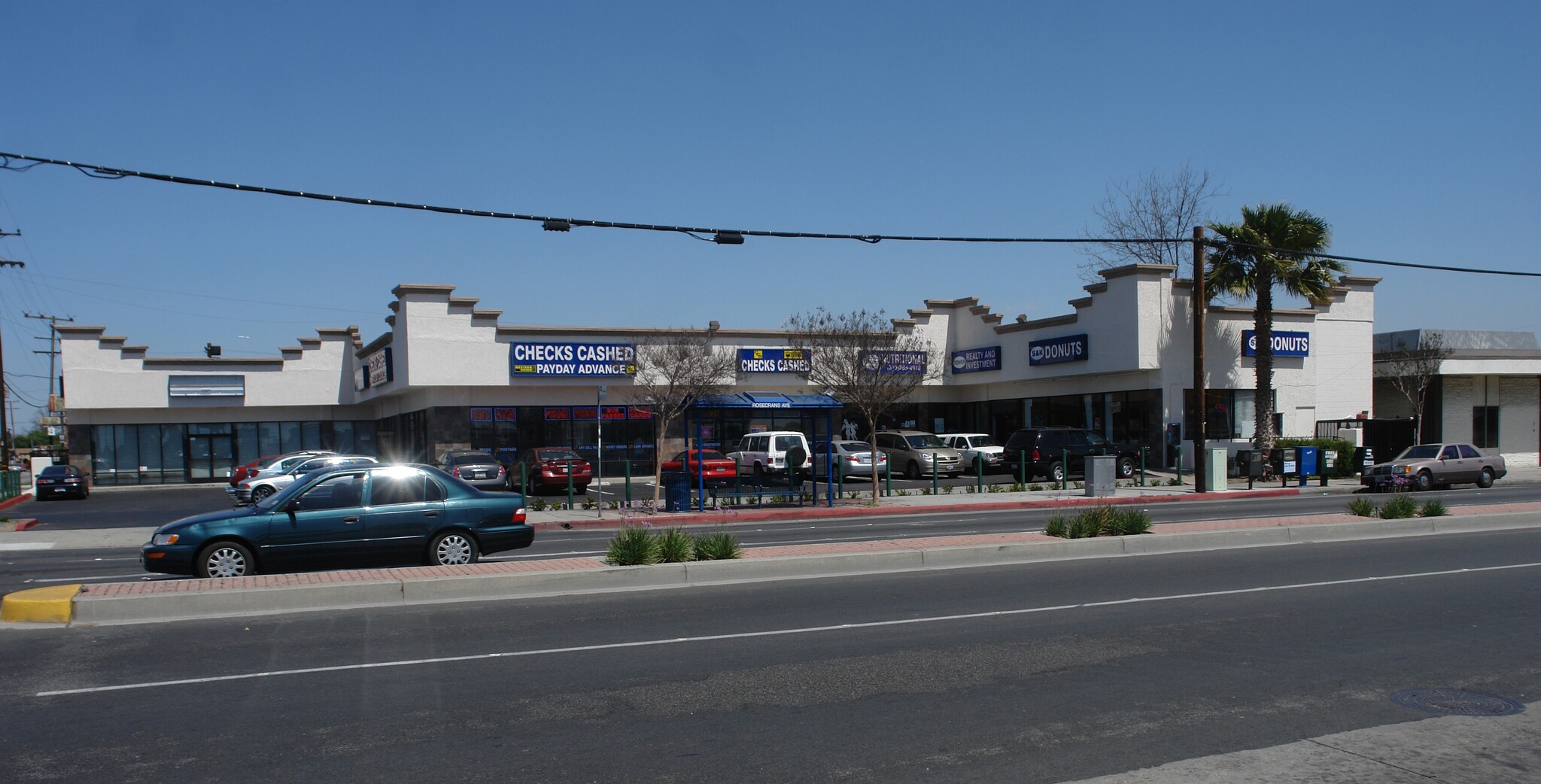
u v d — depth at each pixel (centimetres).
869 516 2492
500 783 574
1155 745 637
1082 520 1617
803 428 3462
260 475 2994
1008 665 843
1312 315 3766
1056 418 3900
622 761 609
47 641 941
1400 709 715
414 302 3475
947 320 4344
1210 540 1608
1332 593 1182
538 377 3559
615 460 3725
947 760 610
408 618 1041
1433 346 4094
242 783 573
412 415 3969
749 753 623
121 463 4512
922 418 4334
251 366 4600
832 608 1095
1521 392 4228
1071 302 3712
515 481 3175
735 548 1372
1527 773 586
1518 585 1240
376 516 1323
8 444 4212
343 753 625
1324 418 3794
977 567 1397
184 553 1256
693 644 923
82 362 4425
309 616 1054
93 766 602
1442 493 2959
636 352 3647
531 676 809
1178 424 3475
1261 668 830
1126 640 935
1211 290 3469
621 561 1288
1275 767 595
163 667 841
